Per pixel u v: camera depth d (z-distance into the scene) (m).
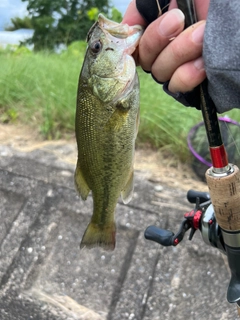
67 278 0.43
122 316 0.39
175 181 0.55
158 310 0.40
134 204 0.49
